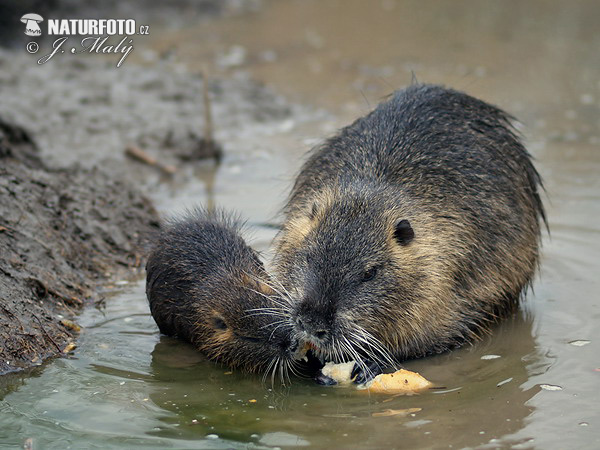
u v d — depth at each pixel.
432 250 9.69
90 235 12.26
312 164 11.35
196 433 7.82
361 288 9.12
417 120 10.82
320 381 9.03
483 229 10.30
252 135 18.17
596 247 12.36
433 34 25.89
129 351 9.72
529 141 17.23
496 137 11.06
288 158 16.77
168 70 22.17
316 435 7.79
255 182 15.61
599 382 8.70
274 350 9.23
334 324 8.73
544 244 12.49
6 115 15.78
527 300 10.96
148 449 7.50
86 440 7.65
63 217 12.16
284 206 12.31
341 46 25.05
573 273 11.60
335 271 9.07
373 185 10.01
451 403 8.41
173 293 10.06
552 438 7.61
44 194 12.34
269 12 29.70
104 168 15.36
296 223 10.13
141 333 10.20
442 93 11.36
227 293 9.69
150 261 10.52
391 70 22.47
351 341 8.96
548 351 9.53
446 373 9.22
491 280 10.34
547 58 23.19
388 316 9.34
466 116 11.03
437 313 9.72
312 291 8.81
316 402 8.55
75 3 26.75
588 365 9.12
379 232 9.41
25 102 18.55
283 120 19.09
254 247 12.16
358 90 20.98
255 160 16.78
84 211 12.61
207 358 9.71
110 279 11.63
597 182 15.03
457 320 9.92
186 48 25.00
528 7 28.89
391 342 9.54
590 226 13.10
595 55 23.44
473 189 10.37
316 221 9.74
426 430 7.84
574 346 9.62
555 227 13.08
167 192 15.02
